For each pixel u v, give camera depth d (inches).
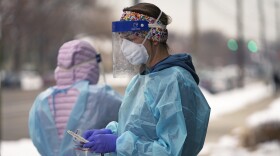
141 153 203.6
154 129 207.8
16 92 2471.7
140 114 209.6
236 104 1792.6
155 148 201.6
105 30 3383.4
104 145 208.1
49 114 276.1
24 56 3599.9
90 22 3282.5
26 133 937.5
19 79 2795.3
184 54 217.8
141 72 220.1
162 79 208.8
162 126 203.8
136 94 216.8
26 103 1798.7
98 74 296.8
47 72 3412.9
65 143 270.2
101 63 298.0
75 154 267.0
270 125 761.6
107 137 209.6
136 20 212.2
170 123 203.0
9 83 2748.5
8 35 1151.0
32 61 3659.0
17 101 1894.7
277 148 724.7
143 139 208.5
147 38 212.5
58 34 2440.9
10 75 2824.8
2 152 690.8
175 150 201.2
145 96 209.9
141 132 208.8
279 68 3267.7
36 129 278.1
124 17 215.6
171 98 204.2
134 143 204.8
